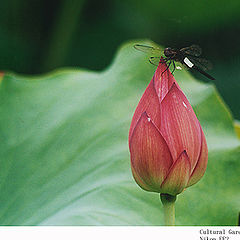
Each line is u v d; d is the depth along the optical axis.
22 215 1.42
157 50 1.33
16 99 1.52
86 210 1.40
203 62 1.32
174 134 1.30
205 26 2.74
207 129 1.49
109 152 1.46
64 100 1.52
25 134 1.49
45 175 1.45
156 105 1.30
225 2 2.56
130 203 1.41
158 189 1.31
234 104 2.71
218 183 1.44
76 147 1.47
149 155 1.29
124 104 1.50
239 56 2.78
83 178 1.44
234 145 1.46
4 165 1.46
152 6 2.69
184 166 1.29
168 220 1.31
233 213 1.42
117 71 1.53
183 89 1.52
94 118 1.49
